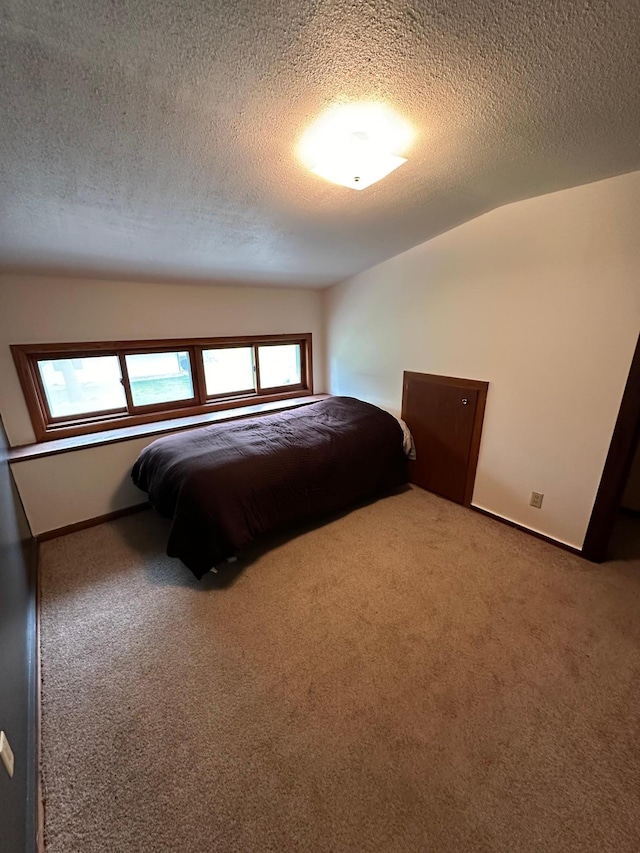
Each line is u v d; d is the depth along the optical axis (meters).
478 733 1.25
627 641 1.59
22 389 2.39
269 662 1.52
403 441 2.92
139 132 1.19
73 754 1.21
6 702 1.06
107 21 0.80
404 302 2.96
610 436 1.93
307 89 1.07
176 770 1.16
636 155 1.50
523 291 2.15
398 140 1.38
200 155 1.36
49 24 0.79
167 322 2.94
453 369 2.67
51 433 2.53
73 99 1.01
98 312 2.61
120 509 2.70
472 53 0.96
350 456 2.54
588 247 1.85
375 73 1.02
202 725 1.29
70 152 1.24
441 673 1.46
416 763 1.16
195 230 2.03
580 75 1.03
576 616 1.73
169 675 1.48
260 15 0.82
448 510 2.73
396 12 0.84
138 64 0.92
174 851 0.98
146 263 2.41
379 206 1.99
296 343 3.90
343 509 2.75
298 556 2.21
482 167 1.62
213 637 1.65
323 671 1.48
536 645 1.58
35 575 2.05
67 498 2.46
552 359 2.10
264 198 1.76
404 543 2.32
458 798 1.08
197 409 3.22
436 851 0.97
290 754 1.20
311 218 2.06
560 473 2.18
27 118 1.05
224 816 1.05
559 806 1.06
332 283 3.61
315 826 1.02
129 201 1.62
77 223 1.76
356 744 1.22
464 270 2.45
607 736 1.23
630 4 0.81
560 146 1.43
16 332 2.32
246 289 3.32
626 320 1.79
